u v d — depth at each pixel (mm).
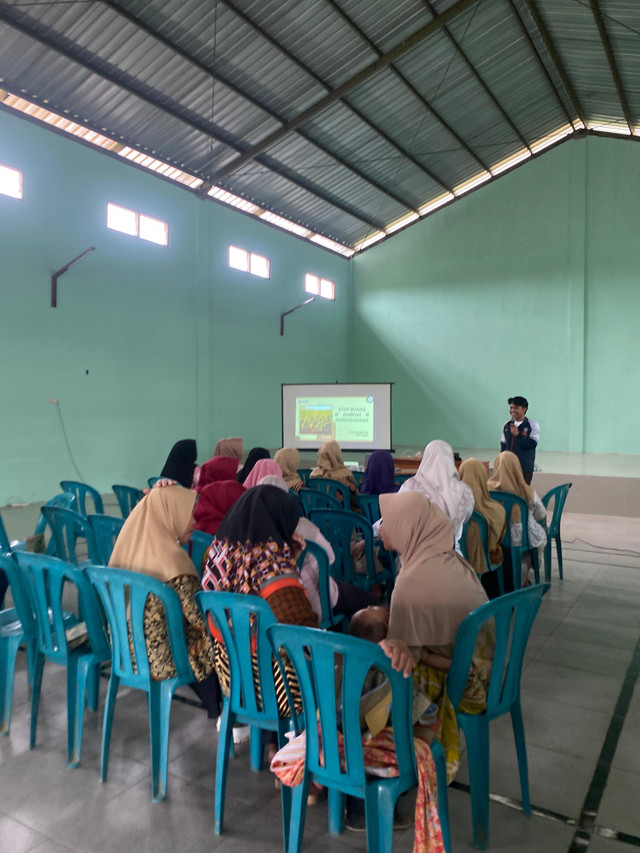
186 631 1860
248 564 1706
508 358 11461
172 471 4133
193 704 2381
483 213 11609
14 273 6645
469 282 11805
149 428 8414
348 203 10984
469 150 10055
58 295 7125
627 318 10438
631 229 10383
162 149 8117
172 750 2041
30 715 2221
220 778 1643
